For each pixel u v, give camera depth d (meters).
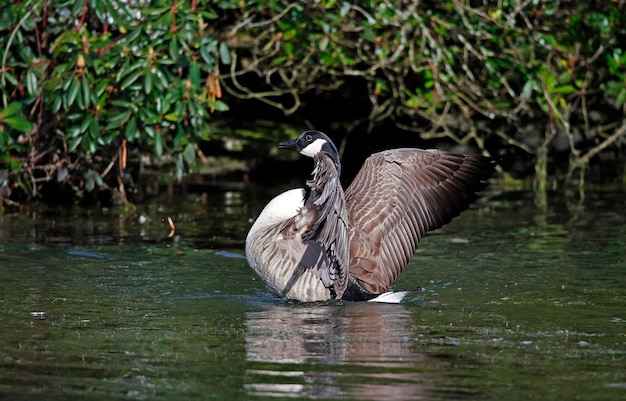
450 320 9.38
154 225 15.03
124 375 7.55
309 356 8.08
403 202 10.12
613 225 15.03
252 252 10.39
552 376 7.55
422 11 18.27
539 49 18.44
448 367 7.77
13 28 14.84
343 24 17.69
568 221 15.47
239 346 8.38
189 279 11.35
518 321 9.33
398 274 10.16
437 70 18.19
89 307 9.86
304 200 10.41
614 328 9.05
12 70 15.14
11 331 8.84
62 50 14.37
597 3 18.55
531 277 11.38
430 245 13.52
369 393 7.11
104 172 16.06
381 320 9.38
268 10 18.11
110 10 14.43
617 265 12.02
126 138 15.29
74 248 13.00
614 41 18.30
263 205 17.14
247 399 6.98
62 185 16.86
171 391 7.17
